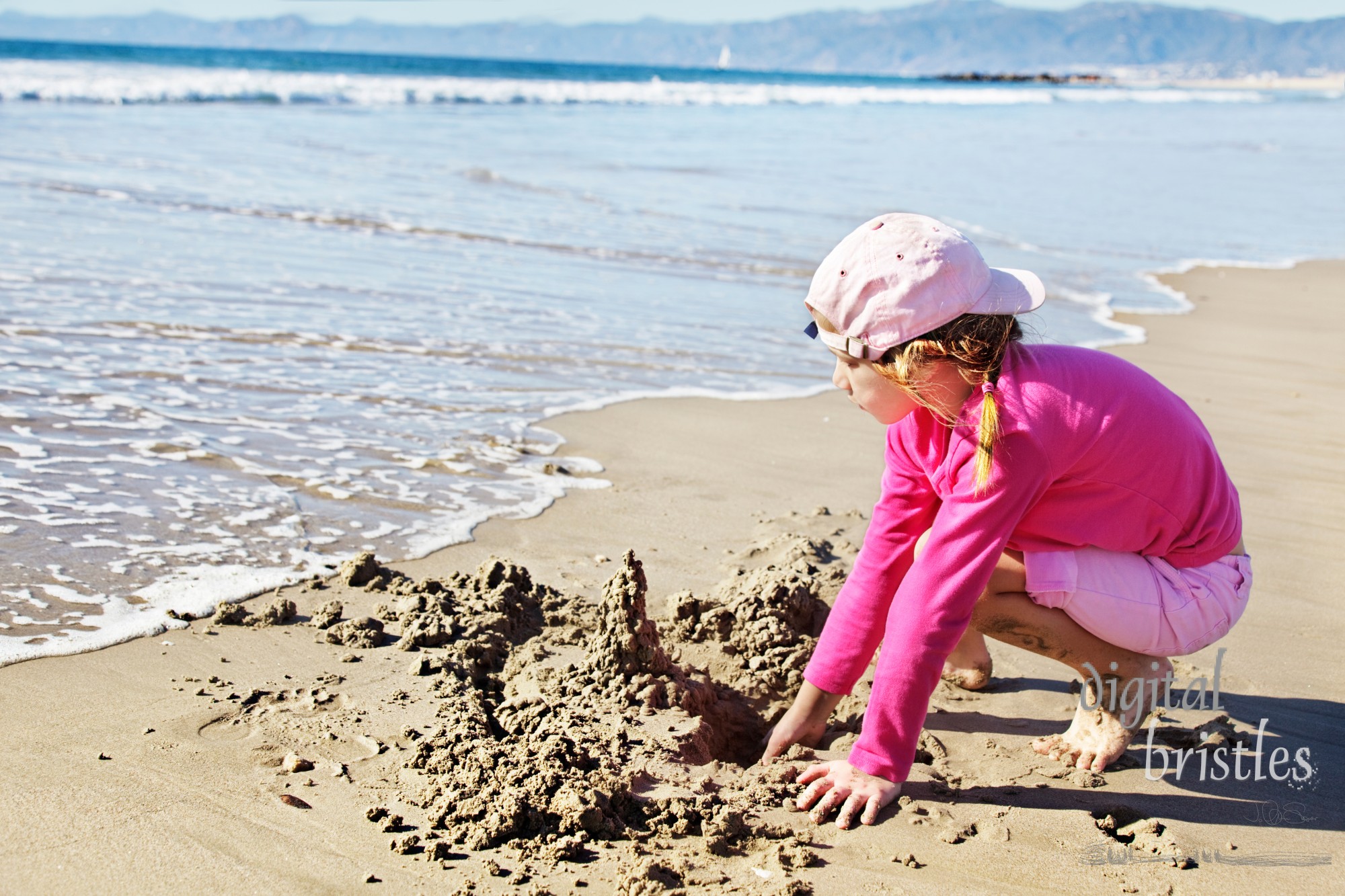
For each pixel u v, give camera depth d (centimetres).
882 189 1362
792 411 508
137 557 310
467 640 273
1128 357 653
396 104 2617
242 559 316
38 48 4462
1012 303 209
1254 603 326
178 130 1529
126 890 180
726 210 1116
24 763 214
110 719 233
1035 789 231
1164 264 1007
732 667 279
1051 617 231
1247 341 719
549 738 225
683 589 316
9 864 184
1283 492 428
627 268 816
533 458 423
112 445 392
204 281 656
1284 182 1758
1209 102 6316
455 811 205
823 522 372
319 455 403
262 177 1118
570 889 188
